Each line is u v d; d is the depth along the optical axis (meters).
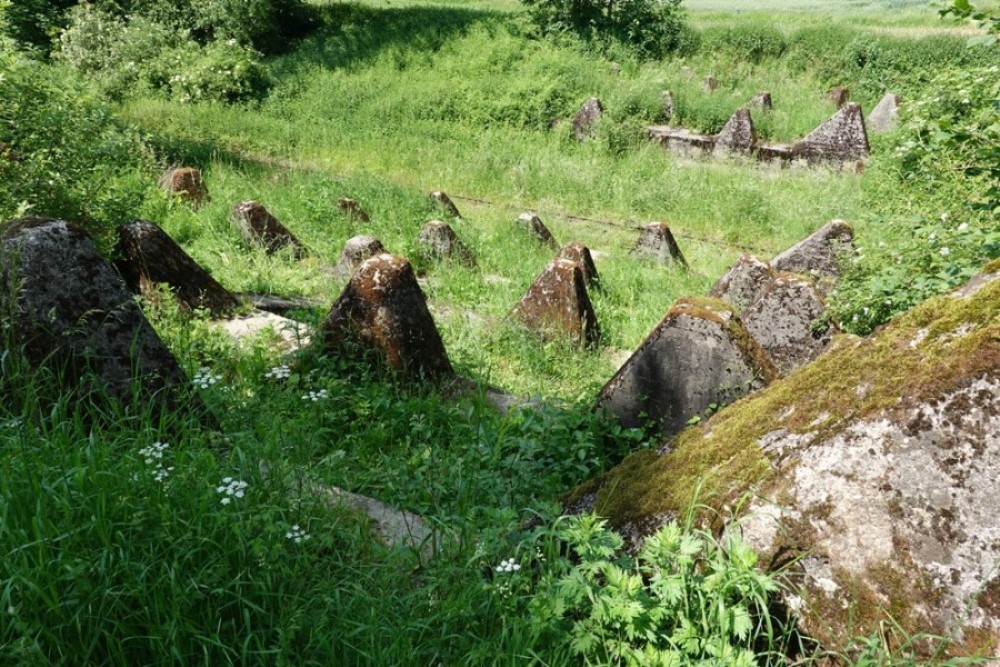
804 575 2.61
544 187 15.22
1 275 3.77
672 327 4.93
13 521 2.68
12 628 2.43
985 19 5.37
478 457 4.40
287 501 3.30
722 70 23.38
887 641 2.46
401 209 11.75
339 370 5.50
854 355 2.91
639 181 15.19
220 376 4.84
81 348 3.89
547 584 2.81
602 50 23.00
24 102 7.34
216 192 11.45
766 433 2.96
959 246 5.81
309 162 16.44
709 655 2.52
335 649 2.66
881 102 18.92
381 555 3.11
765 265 7.77
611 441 5.00
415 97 20.11
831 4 34.00
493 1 32.72
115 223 7.25
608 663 2.52
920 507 2.51
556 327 7.68
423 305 5.83
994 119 5.90
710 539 2.73
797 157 16.91
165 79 19.91
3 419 3.49
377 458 4.57
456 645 2.72
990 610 2.37
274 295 7.88
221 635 2.65
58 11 21.62
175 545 2.72
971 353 2.56
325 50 22.89
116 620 2.49
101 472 2.93
